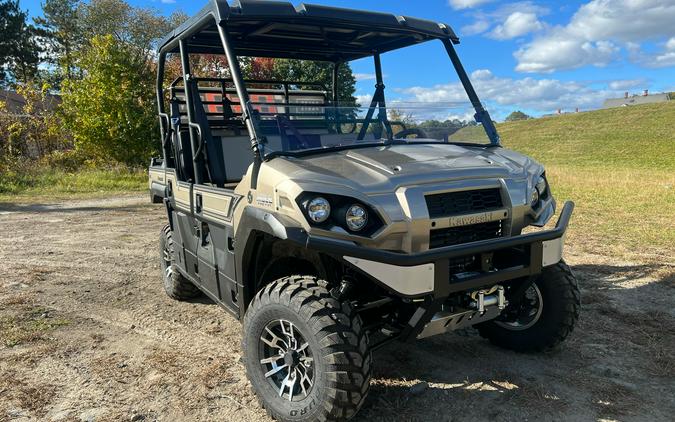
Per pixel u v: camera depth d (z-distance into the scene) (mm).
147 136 19453
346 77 6059
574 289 3807
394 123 4082
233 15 3578
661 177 19062
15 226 10203
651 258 6797
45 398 3580
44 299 5680
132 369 4008
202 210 4152
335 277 3273
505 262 3402
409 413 3287
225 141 4723
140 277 6516
